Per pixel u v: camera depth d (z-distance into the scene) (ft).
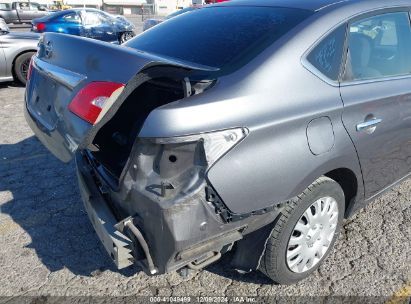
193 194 5.68
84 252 9.15
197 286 8.12
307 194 7.09
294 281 8.01
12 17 78.79
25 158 14.11
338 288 8.00
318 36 7.20
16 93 23.67
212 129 5.79
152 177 5.77
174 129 5.58
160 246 5.82
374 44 8.37
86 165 8.21
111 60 6.17
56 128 6.99
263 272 7.61
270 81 6.51
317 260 8.13
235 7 8.98
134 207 6.02
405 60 9.12
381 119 8.01
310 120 6.73
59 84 7.07
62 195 11.61
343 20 7.63
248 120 6.09
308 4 7.95
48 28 37.45
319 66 7.15
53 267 8.65
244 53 7.02
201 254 6.10
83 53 6.72
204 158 5.74
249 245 7.16
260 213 6.41
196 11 9.78
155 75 5.90
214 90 6.17
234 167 5.91
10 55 23.89
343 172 7.91
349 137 7.34
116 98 5.82
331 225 8.07
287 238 7.19
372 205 10.83
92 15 39.65
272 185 6.30
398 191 11.58
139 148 5.79
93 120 5.96
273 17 7.82
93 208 6.93
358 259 8.79
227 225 6.14
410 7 9.29
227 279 8.29
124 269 8.60
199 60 7.33
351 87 7.56
